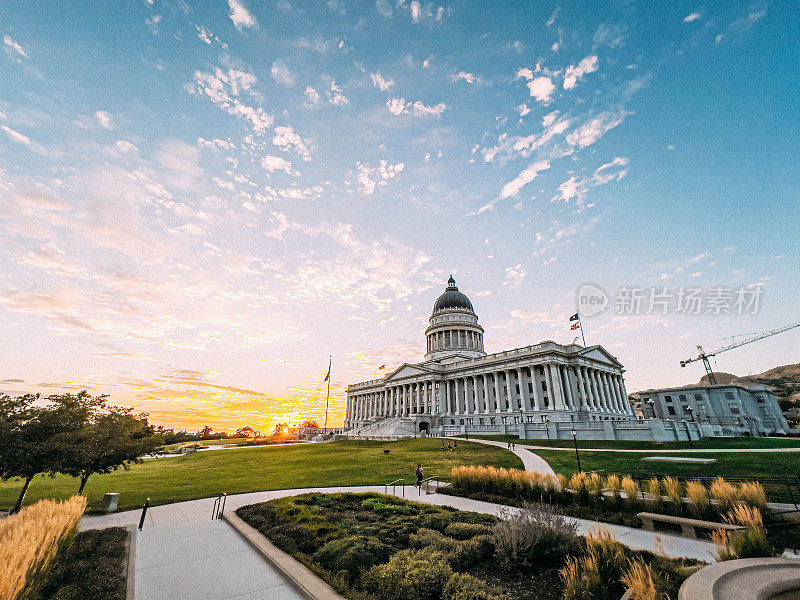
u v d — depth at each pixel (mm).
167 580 10672
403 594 8734
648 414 91312
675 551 12258
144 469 46406
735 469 26172
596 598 8109
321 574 10477
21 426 19984
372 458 45688
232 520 17469
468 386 100688
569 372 86250
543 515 11914
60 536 10641
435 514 16109
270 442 105375
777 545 12320
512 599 8531
